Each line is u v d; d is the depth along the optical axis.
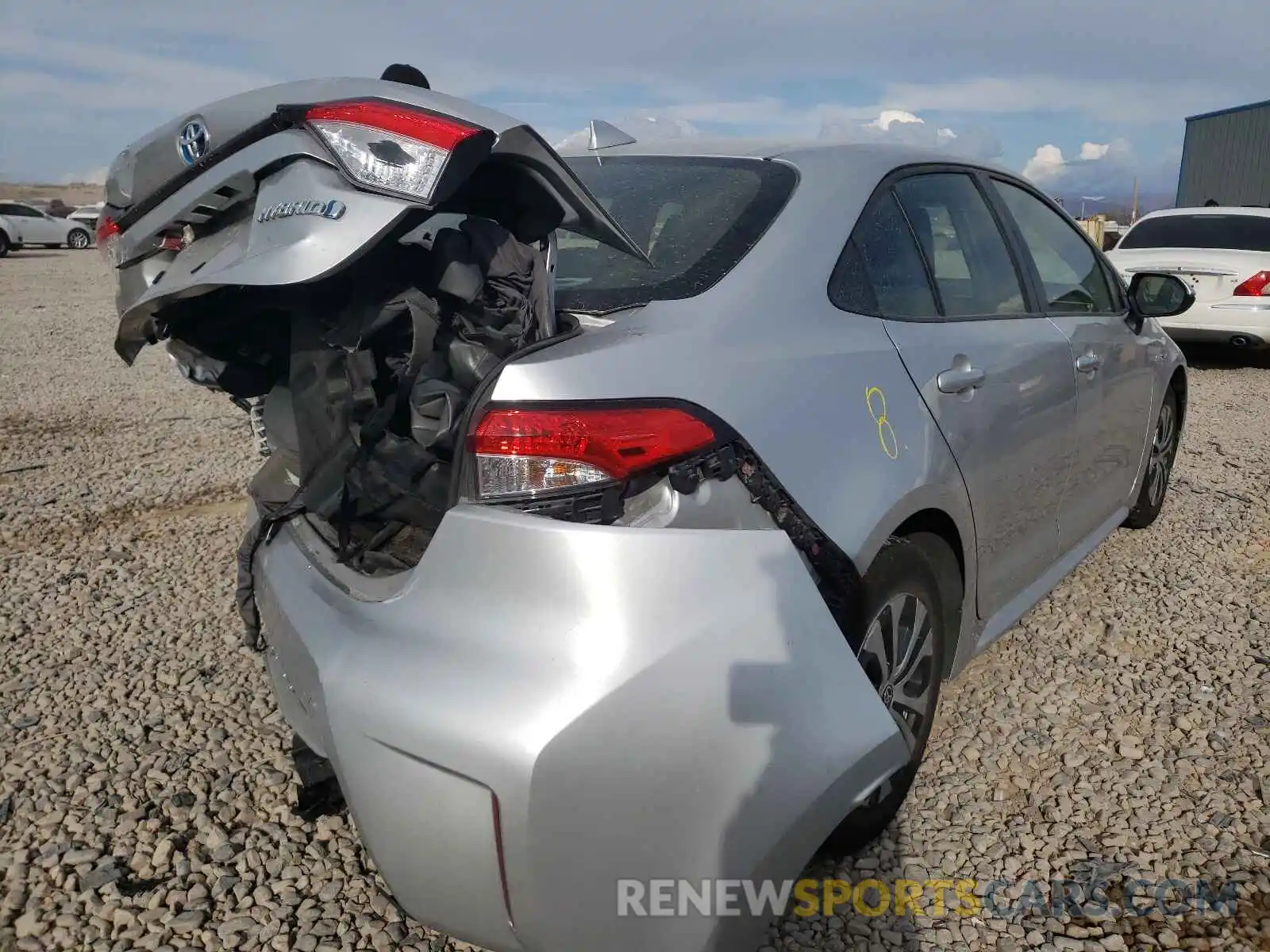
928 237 2.74
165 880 2.38
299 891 2.35
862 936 2.18
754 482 1.85
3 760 2.85
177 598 3.96
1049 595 3.89
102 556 4.42
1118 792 2.67
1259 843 2.46
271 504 2.44
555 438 1.69
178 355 2.39
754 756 1.69
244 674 3.36
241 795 2.71
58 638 3.62
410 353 2.03
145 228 2.05
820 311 2.24
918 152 2.90
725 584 1.71
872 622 2.17
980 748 2.88
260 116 1.87
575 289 2.25
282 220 1.78
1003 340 2.83
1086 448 3.42
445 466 1.92
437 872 1.64
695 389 1.85
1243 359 10.08
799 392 2.02
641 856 1.61
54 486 5.46
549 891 1.59
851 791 1.83
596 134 3.06
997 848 2.46
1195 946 2.14
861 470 2.09
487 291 1.96
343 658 1.76
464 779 1.59
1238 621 3.66
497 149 1.84
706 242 2.29
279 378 2.47
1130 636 3.54
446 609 1.71
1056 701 3.12
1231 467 5.76
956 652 2.71
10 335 11.42
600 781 1.58
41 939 2.20
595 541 1.64
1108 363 3.54
